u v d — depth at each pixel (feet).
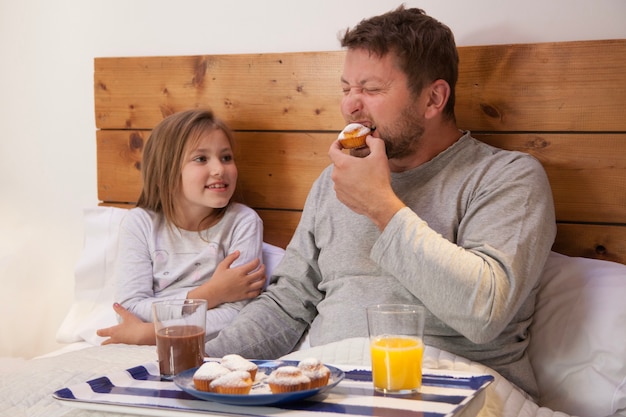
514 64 6.02
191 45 7.20
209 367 3.70
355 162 4.90
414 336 3.80
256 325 5.66
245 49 7.00
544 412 4.54
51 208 7.86
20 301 7.91
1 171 7.94
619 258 5.87
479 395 3.91
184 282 6.45
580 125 5.89
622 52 5.74
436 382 3.96
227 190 6.49
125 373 4.15
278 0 6.83
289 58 6.73
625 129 5.79
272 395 3.47
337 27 6.64
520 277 4.57
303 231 5.95
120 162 7.43
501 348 5.06
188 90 7.13
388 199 4.80
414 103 5.27
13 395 4.26
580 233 5.96
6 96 7.91
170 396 3.78
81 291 7.05
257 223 6.66
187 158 6.41
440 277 4.50
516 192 4.96
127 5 7.39
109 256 6.97
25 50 7.80
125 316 6.07
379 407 3.55
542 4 6.01
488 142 6.15
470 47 6.13
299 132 6.79
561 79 5.91
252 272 6.41
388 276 5.29
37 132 7.85
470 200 5.17
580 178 5.93
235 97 6.97
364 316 5.19
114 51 7.48
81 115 7.66
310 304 5.90
